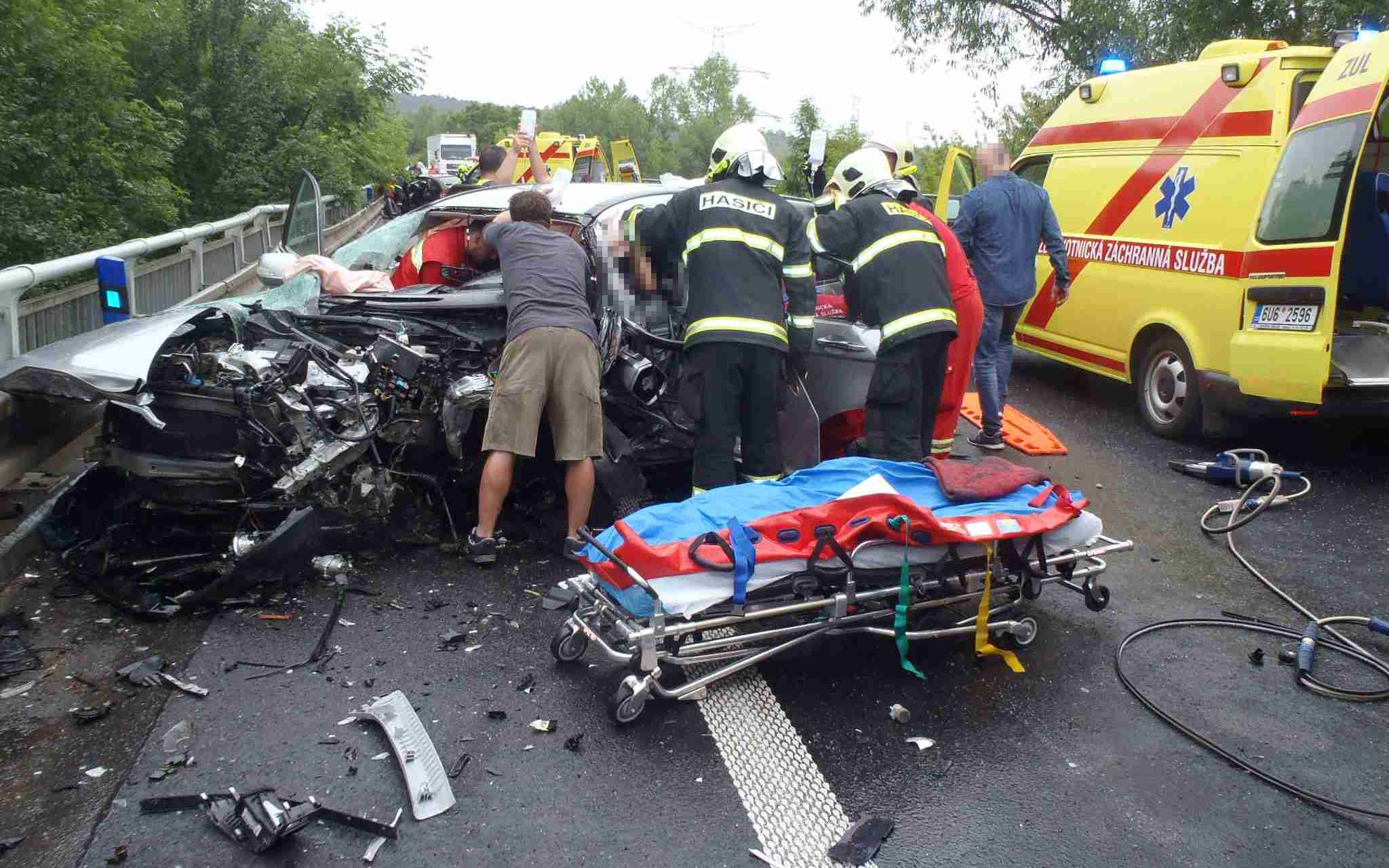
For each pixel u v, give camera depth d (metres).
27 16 11.23
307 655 3.67
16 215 10.34
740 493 3.66
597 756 3.14
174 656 3.62
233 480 4.21
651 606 3.28
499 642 3.83
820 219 4.83
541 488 5.10
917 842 2.81
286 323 4.63
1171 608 4.34
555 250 4.48
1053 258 6.45
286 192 16.70
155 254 12.15
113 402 4.05
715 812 2.90
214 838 2.71
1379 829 2.91
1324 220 5.48
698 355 4.39
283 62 18.11
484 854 2.69
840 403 5.04
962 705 3.52
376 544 4.60
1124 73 7.56
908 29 19.36
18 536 4.24
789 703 3.50
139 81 15.45
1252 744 3.32
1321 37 13.49
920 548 3.61
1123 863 2.74
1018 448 6.54
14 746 3.07
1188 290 6.46
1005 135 22.17
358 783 2.96
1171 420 6.82
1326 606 4.36
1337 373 5.70
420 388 4.55
